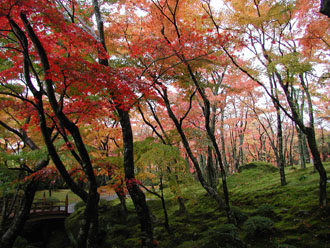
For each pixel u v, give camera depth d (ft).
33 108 20.77
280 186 38.99
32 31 15.28
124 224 39.14
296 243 21.47
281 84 28.81
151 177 27.89
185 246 25.53
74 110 21.16
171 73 28.66
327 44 27.30
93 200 17.15
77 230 39.11
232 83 44.98
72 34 17.60
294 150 103.45
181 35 24.76
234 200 40.11
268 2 26.86
